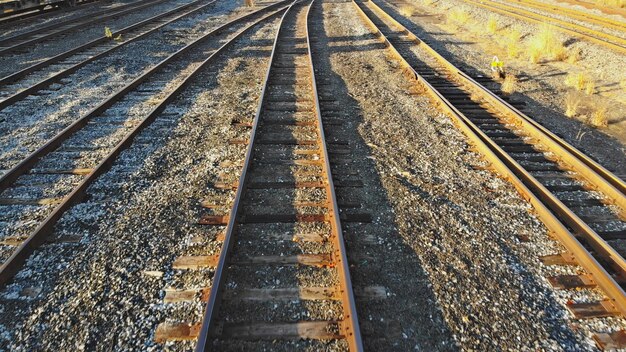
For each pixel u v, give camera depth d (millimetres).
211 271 3836
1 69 10398
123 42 13008
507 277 3877
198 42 13195
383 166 5852
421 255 4125
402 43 13844
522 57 12258
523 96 9031
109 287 3646
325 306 3510
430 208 4887
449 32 16312
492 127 7270
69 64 10805
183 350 3098
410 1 26750
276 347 3146
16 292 3602
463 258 4098
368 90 9055
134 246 4145
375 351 3150
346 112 7789
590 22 16078
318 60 11531
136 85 9086
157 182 5340
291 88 9156
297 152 6172
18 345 3135
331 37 14812
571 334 3320
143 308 3438
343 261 3730
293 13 20797
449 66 10828
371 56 12102
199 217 4645
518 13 18094
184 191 5141
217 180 5418
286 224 4535
